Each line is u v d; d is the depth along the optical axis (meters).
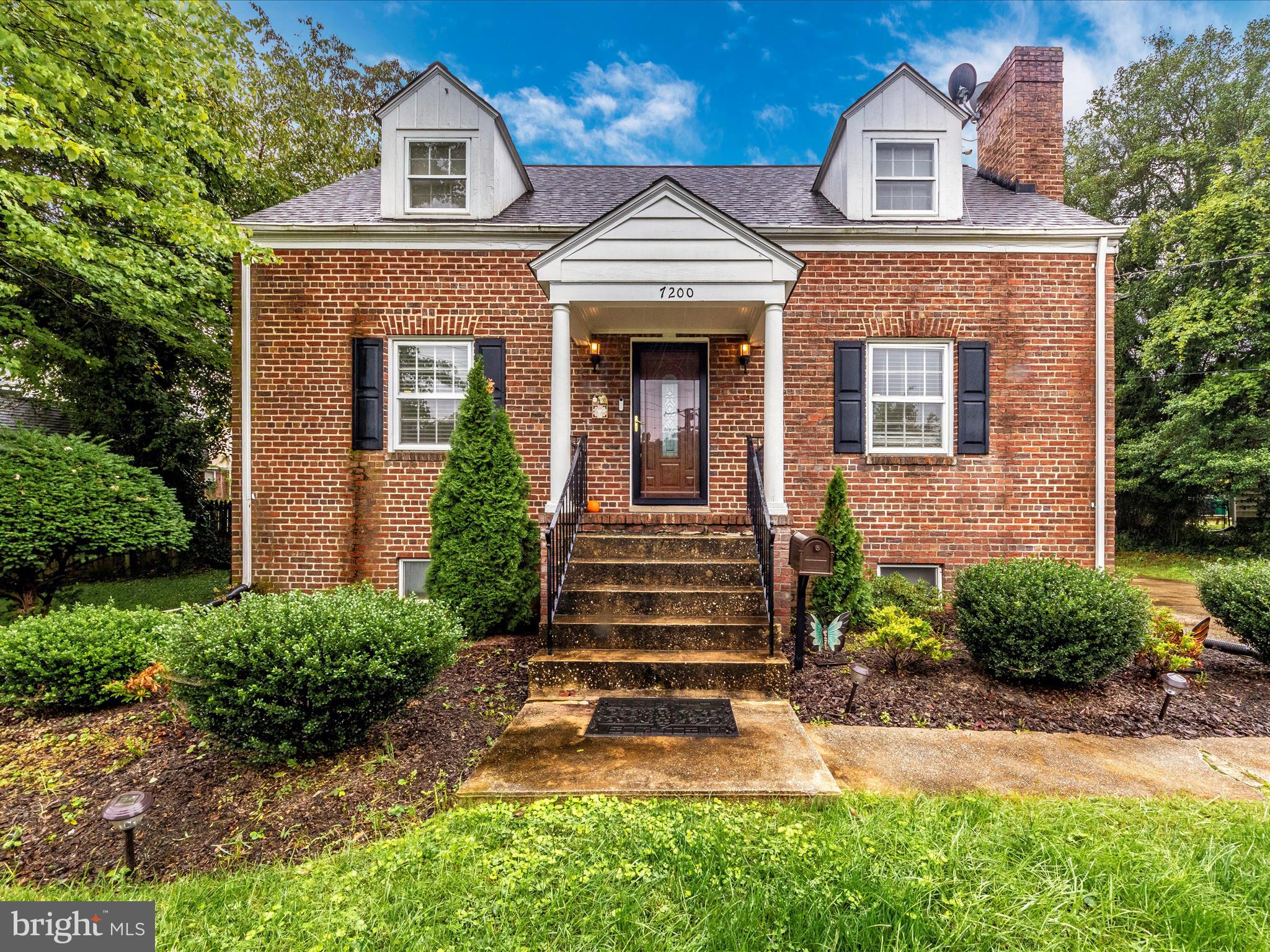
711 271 5.20
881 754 3.25
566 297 5.25
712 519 6.01
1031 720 3.73
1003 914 1.84
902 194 6.74
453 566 5.14
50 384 10.43
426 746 3.31
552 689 4.05
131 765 3.20
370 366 6.38
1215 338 11.73
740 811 2.56
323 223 6.33
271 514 6.39
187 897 2.09
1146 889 1.96
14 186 5.58
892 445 6.53
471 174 6.62
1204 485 12.12
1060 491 6.32
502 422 5.38
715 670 4.01
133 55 6.07
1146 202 15.20
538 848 2.21
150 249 7.68
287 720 2.94
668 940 1.74
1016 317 6.34
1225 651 5.19
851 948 1.72
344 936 1.77
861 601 5.36
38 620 4.09
